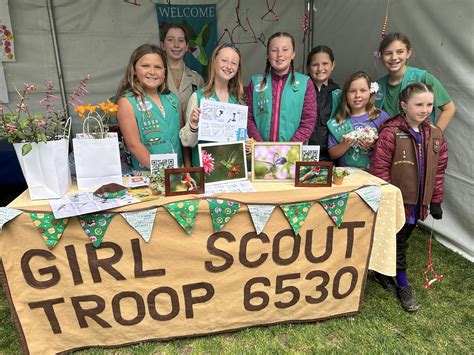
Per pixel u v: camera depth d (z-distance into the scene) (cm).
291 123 249
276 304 206
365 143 224
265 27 452
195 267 189
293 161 205
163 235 181
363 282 215
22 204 171
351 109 249
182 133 225
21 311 177
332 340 203
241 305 201
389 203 203
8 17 375
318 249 201
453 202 305
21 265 172
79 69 413
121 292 185
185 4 423
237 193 189
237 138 216
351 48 409
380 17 358
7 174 371
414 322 217
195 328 200
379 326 213
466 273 269
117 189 180
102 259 179
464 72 278
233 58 215
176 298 192
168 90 236
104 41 412
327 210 195
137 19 414
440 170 227
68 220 170
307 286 206
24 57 392
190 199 181
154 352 193
